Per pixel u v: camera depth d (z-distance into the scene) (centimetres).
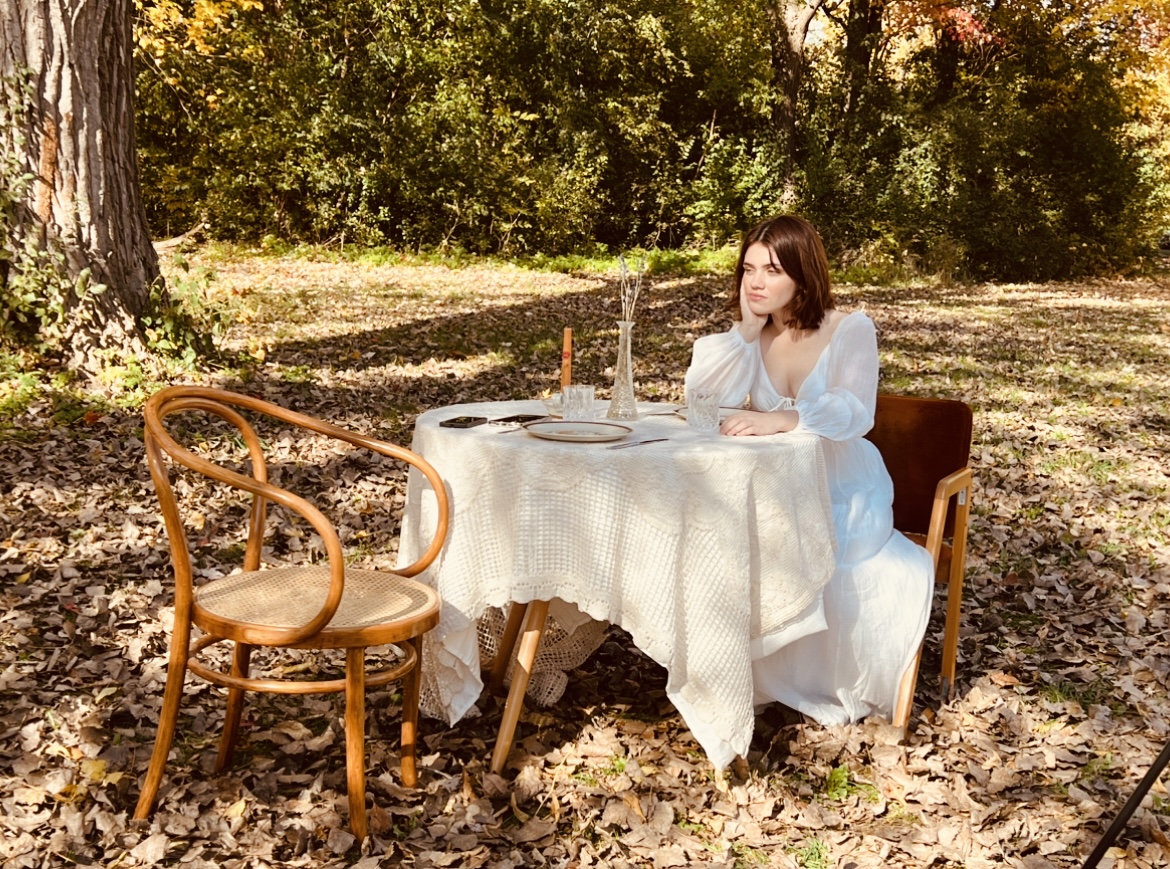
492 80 2102
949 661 368
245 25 1853
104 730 313
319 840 267
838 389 335
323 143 1872
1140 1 2417
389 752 313
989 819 291
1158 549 559
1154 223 2564
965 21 2384
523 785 294
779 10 2303
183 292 811
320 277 1561
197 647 281
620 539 292
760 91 2284
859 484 348
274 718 332
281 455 633
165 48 1688
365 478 604
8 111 714
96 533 483
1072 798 303
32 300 718
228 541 494
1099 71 2438
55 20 718
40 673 349
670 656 294
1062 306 1820
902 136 2400
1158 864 272
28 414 655
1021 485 665
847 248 2262
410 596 281
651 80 2355
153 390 728
